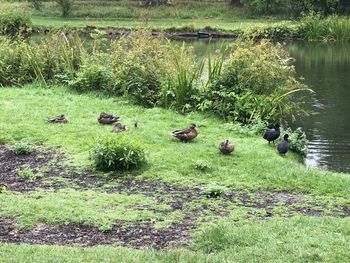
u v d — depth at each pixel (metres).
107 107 14.12
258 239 6.81
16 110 13.46
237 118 13.34
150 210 8.14
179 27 36.91
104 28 36.44
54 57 16.86
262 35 33.19
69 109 13.83
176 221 7.71
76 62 16.86
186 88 14.09
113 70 15.58
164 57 15.04
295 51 30.53
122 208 8.16
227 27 37.53
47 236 7.15
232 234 6.94
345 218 7.75
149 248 6.74
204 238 6.91
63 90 15.76
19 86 16.50
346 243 6.58
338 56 28.31
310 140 13.27
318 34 35.03
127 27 36.91
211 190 8.81
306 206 8.53
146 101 14.46
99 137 10.53
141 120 13.05
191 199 8.66
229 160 10.48
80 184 9.25
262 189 9.26
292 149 11.82
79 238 7.12
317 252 6.26
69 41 17.66
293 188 9.32
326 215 8.17
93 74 15.61
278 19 41.94
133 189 9.06
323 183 9.51
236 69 14.11
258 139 12.15
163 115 13.45
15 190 8.90
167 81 14.37
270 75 13.98
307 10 40.94
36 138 11.57
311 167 10.76
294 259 6.08
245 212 8.11
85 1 47.56
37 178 9.51
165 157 10.46
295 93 18.77
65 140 11.47
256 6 43.44
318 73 22.84
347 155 12.03
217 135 12.24
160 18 42.97
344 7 41.16
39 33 34.97
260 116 13.36
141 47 15.15
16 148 10.73
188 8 45.53
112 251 6.41
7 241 6.93
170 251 6.42
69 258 6.08
